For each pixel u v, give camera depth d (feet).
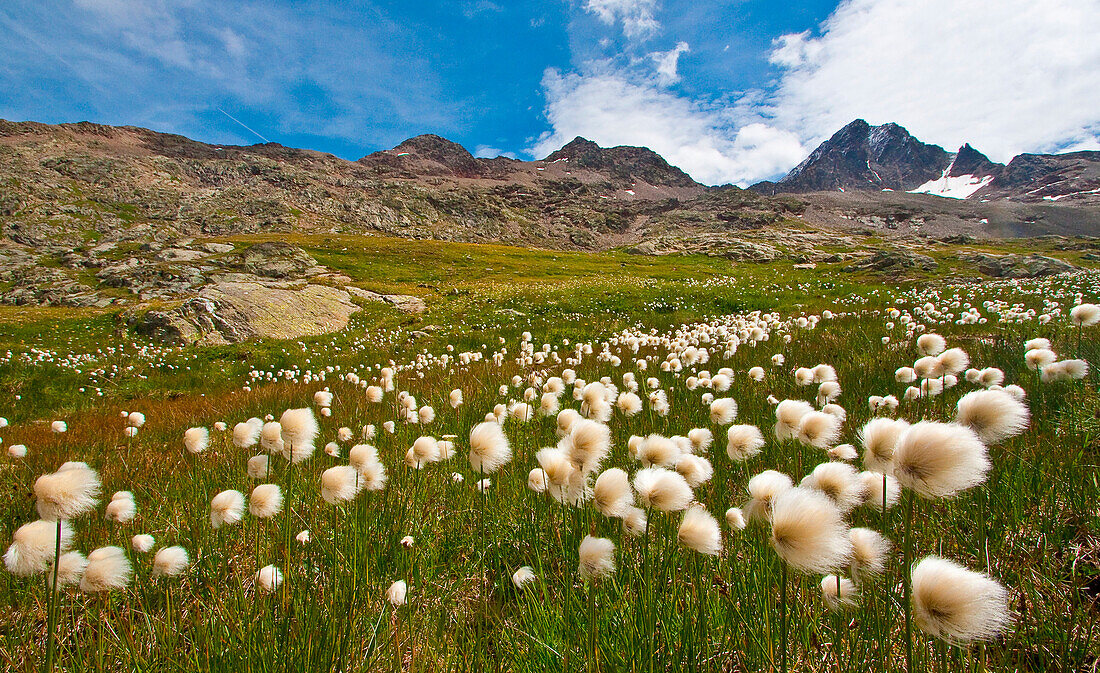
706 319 71.15
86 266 219.20
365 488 8.90
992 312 42.91
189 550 9.43
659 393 14.58
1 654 6.65
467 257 240.12
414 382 32.27
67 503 5.33
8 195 391.65
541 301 86.12
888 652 5.14
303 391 34.78
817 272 141.38
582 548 5.43
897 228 576.61
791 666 5.59
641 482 5.83
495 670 6.11
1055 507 8.20
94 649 6.59
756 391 18.49
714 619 6.36
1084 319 15.89
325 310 82.74
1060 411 12.34
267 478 11.73
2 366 49.26
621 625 6.01
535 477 8.23
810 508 4.05
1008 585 6.80
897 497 6.27
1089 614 6.14
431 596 7.69
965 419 5.59
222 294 74.64
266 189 525.75
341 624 6.24
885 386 18.19
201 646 6.23
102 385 48.24
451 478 11.85
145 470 15.92
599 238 583.58
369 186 592.19
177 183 521.65
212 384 50.67
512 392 23.50
